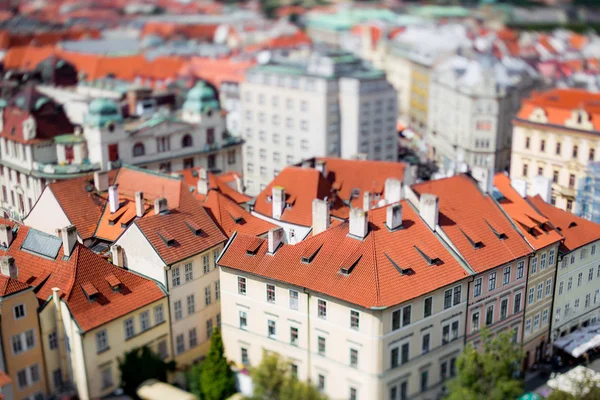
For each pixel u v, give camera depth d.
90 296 83.12
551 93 153.88
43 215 103.94
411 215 90.06
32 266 88.75
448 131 197.88
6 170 138.12
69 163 130.50
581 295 107.31
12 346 80.00
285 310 85.88
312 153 171.12
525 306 96.94
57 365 84.69
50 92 171.75
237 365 91.94
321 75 169.12
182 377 90.81
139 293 87.50
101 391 83.62
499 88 180.88
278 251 87.75
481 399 77.56
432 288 82.56
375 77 171.00
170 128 138.38
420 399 86.31
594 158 139.62
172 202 98.31
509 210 99.50
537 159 149.75
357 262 82.81
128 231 91.62
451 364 89.06
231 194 117.88
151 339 88.81
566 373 91.44
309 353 85.31
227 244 91.19
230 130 194.12
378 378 80.31
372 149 175.88
